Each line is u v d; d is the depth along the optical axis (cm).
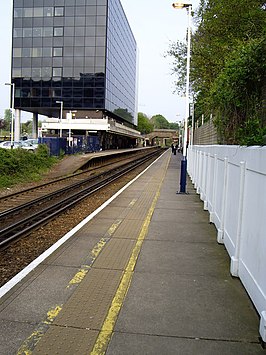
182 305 476
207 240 791
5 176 2270
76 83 6925
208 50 2228
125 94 9656
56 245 736
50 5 6831
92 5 6775
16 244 835
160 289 526
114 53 7694
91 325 421
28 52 6969
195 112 3331
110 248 722
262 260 437
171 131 15075
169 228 898
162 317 443
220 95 1221
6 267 673
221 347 381
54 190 1952
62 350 371
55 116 8094
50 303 475
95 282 548
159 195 1491
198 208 1187
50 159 3375
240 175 570
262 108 958
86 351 370
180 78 2794
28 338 392
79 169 3303
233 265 572
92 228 890
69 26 6844
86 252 693
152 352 370
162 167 3434
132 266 620
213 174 970
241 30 1762
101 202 1499
